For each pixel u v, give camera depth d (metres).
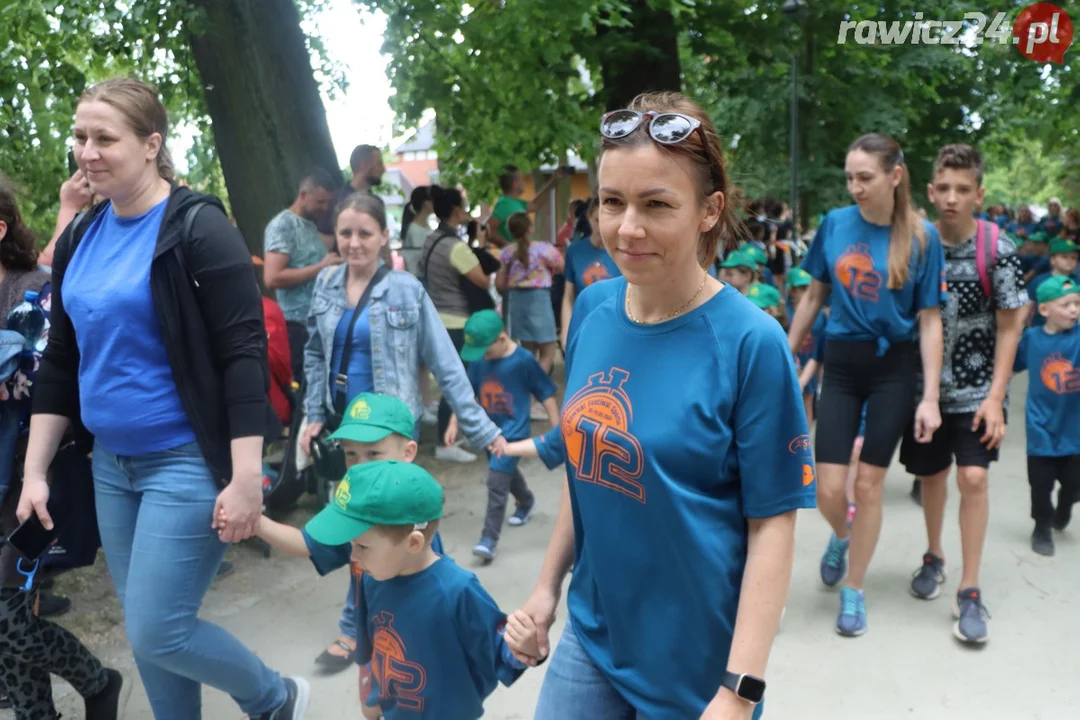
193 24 6.34
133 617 2.64
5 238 3.14
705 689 1.81
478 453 7.21
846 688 3.65
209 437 2.61
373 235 3.87
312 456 3.94
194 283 2.57
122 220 2.63
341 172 7.68
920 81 15.73
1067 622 4.22
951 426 4.13
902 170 3.81
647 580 1.81
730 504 1.76
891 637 4.07
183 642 2.69
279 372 5.00
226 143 7.26
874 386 4.01
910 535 5.31
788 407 1.70
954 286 3.99
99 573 4.88
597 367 1.83
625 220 1.63
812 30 10.23
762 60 10.77
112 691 3.19
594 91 11.21
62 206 3.51
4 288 3.16
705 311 1.75
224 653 2.78
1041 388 5.00
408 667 2.65
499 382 5.14
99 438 2.66
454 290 7.07
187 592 2.67
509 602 4.53
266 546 5.10
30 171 7.11
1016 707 3.51
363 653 2.84
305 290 5.88
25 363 2.96
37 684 3.00
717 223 1.76
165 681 2.82
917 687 3.65
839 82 14.00
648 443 1.73
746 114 14.45
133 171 2.54
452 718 2.66
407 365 3.86
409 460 3.30
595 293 1.96
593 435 1.80
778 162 15.59
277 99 7.23
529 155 10.17
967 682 3.70
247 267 2.63
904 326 3.92
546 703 2.01
